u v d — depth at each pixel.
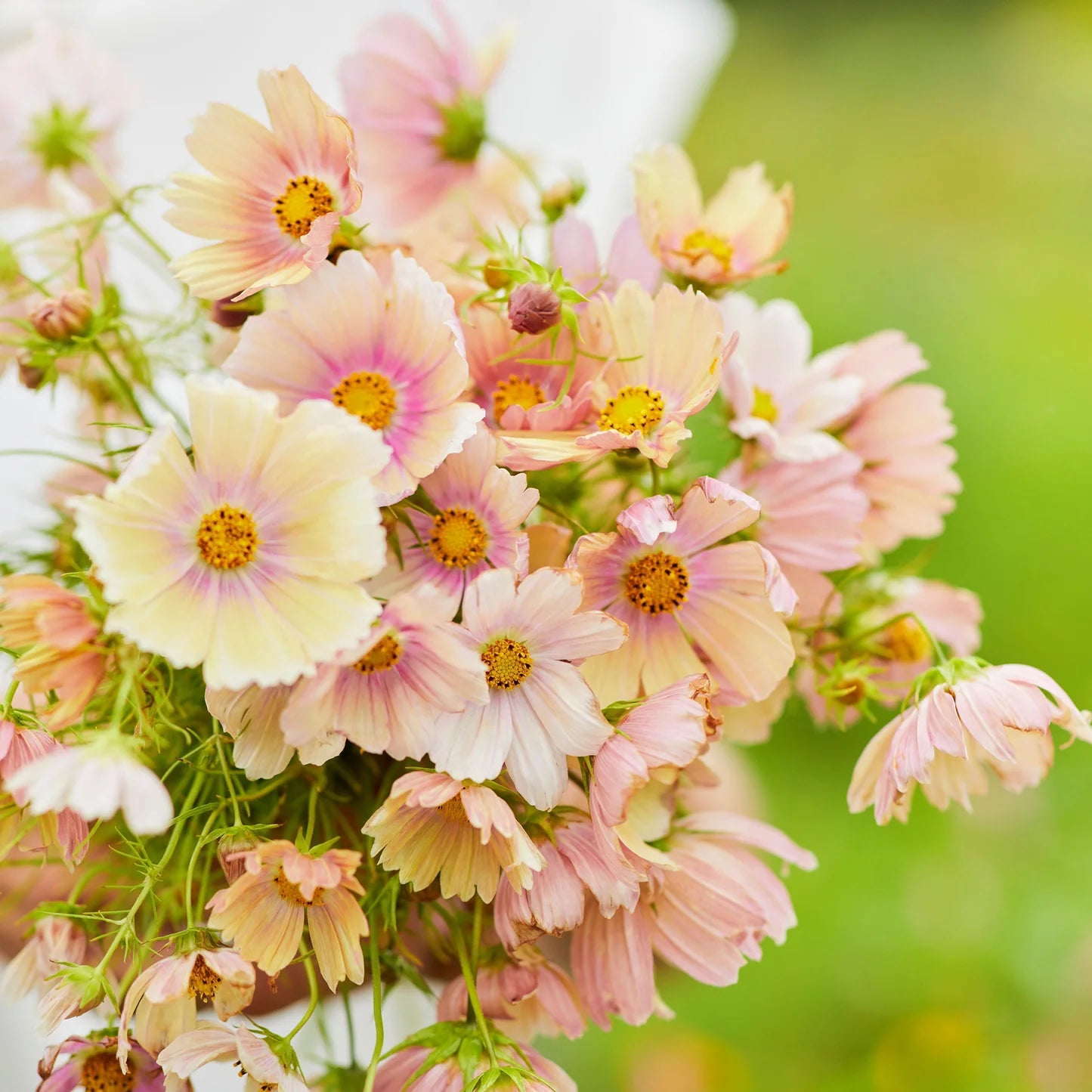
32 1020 1.24
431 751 0.84
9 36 1.21
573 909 0.84
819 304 2.89
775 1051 1.93
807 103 3.45
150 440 0.82
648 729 0.84
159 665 0.86
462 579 0.85
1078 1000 1.89
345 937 0.84
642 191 0.91
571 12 1.50
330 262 0.86
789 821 2.10
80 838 0.85
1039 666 2.29
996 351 2.72
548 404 0.86
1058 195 3.16
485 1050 0.86
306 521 0.82
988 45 3.51
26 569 0.94
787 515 0.91
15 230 1.07
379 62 0.96
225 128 0.86
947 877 2.01
